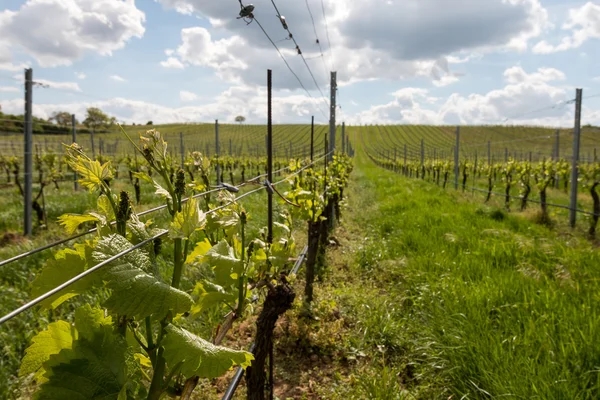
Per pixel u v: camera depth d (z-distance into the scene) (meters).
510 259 5.03
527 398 2.37
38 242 6.18
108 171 1.14
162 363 1.14
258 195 10.55
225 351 1.16
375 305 4.03
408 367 3.22
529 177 12.02
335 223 8.38
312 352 3.45
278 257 2.24
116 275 0.97
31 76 7.28
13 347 3.09
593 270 4.59
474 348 2.95
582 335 2.86
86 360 0.95
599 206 8.01
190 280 4.13
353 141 82.88
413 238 6.19
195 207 1.25
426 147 67.94
